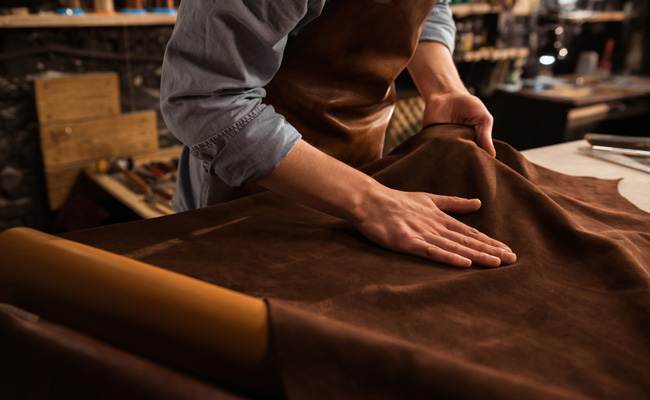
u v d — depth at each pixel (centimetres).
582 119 324
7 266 54
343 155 97
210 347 44
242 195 93
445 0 117
